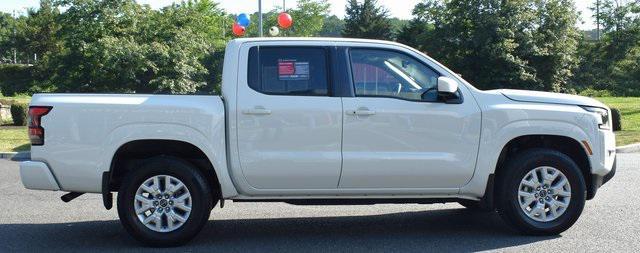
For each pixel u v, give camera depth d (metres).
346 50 6.39
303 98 6.21
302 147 6.17
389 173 6.25
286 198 6.33
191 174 6.15
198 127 6.11
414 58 6.45
